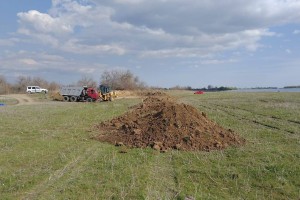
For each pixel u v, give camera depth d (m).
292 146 12.56
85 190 7.92
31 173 9.17
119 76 82.06
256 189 8.30
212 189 8.25
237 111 25.53
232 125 18.06
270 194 8.02
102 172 9.27
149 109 20.44
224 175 9.18
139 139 13.20
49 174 9.08
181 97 49.88
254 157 10.91
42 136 14.74
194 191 8.01
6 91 85.44
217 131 14.01
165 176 9.09
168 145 12.38
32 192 7.79
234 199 7.65
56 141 13.61
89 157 10.95
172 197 7.58
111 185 8.23
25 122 19.30
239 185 8.53
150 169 9.65
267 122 18.95
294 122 19.05
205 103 35.00
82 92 46.50
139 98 51.62
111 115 23.75
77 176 8.89
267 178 8.97
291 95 48.41
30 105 36.78
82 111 26.92
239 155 11.19
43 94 68.44
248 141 13.52
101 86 47.19
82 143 13.23
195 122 14.12
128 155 11.23
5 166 9.84
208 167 9.90
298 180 8.85
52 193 7.71
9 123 18.73
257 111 25.12
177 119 14.10
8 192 7.80
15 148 12.20
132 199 7.41
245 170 9.59
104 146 12.68
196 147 12.23
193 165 10.10
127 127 14.97
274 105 29.81
